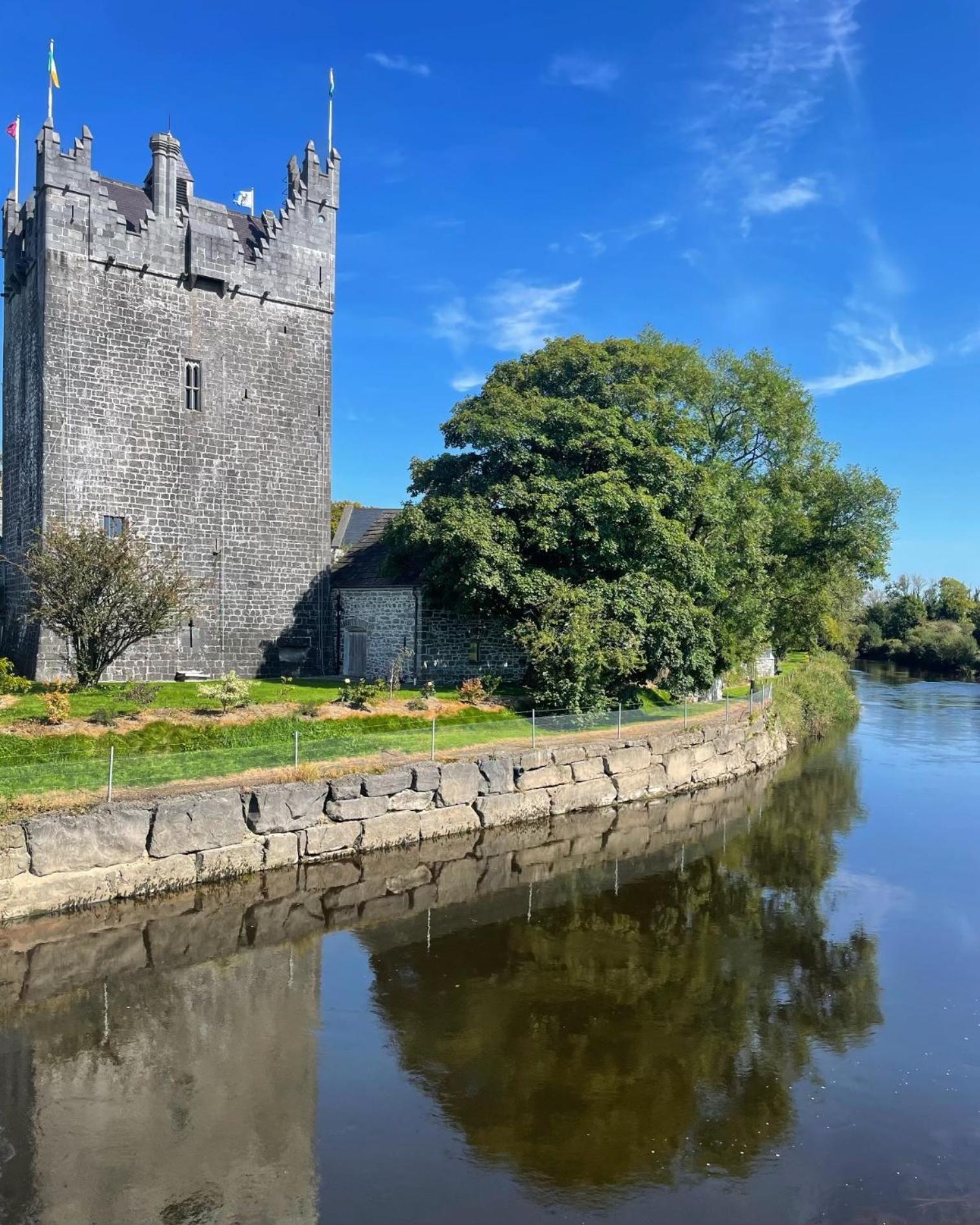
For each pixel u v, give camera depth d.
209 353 30.77
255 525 31.88
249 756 19.00
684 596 29.48
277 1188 8.23
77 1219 7.77
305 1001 12.34
